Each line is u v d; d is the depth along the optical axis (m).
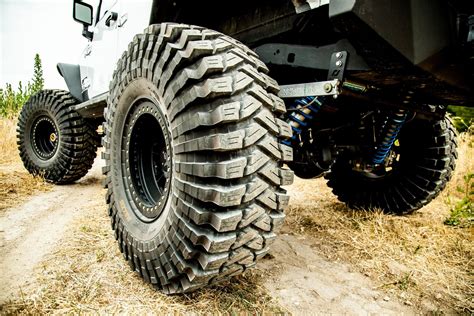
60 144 3.82
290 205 3.30
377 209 2.83
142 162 1.84
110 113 1.93
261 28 1.84
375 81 1.59
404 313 1.54
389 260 2.04
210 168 1.19
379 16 1.08
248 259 1.33
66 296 1.49
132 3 2.60
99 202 3.19
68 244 2.08
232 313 1.40
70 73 3.92
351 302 1.60
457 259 2.07
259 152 1.23
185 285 1.36
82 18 3.64
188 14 1.97
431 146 2.51
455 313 1.55
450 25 1.23
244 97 1.25
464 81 1.48
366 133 2.44
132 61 1.68
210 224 1.21
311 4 1.39
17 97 11.20
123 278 1.66
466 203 2.62
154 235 1.47
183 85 1.26
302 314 1.47
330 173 3.03
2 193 3.36
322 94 1.48
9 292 1.53
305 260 2.04
